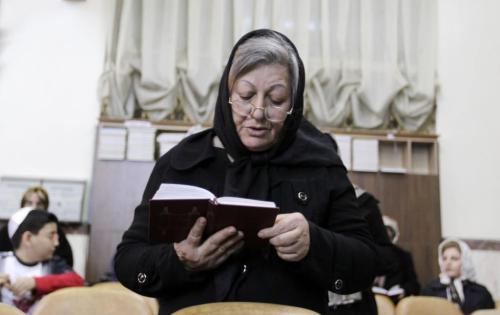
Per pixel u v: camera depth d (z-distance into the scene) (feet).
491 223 18.26
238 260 4.09
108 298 6.73
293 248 3.86
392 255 6.97
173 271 3.99
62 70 17.61
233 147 4.30
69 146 17.24
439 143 18.51
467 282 14.11
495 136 18.70
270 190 4.25
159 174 4.51
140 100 17.34
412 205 17.78
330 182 4.42
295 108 4.36
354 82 18.19
